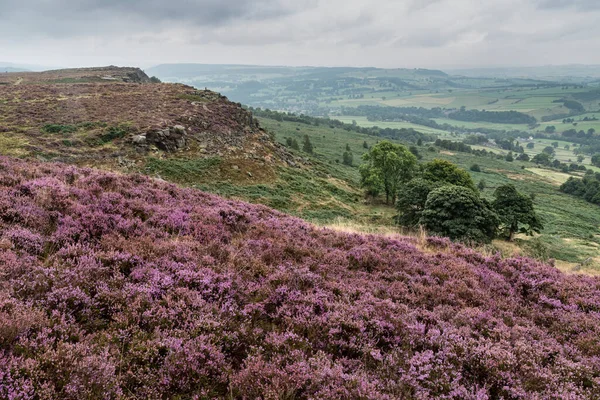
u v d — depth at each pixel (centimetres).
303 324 542
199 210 1038
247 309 556
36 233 668
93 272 568
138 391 379
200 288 597
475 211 3186
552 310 728
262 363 429
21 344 378
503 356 492
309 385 407
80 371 361
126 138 3947
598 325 639
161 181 1304
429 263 923
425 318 618
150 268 627
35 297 474
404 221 4191
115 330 454
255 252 813
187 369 408
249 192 4025
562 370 490
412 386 430
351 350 504
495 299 750
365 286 734
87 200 882
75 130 3906
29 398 321
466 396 416
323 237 1030
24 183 880
